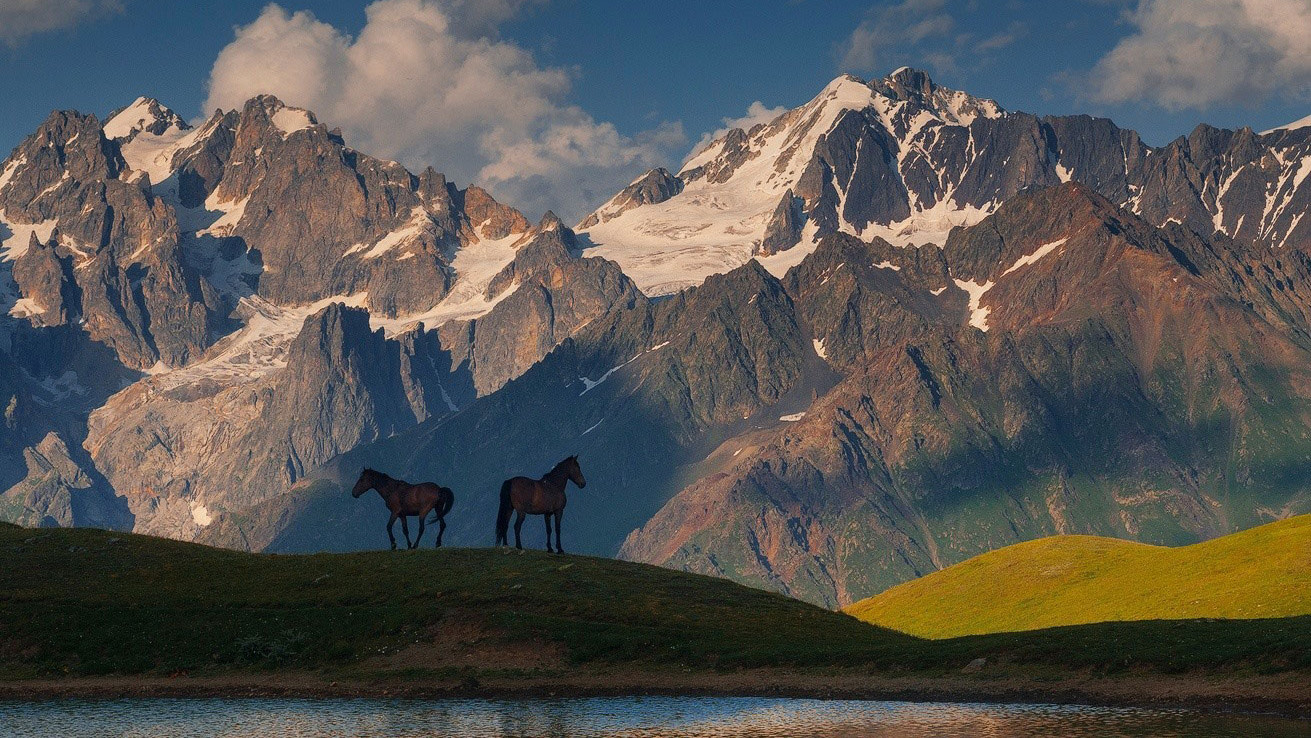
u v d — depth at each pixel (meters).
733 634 73.88
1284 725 54.34
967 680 65.62
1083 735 53.75
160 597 77.31
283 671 70.06
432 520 84.62
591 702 64.06
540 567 79.75
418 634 72.44
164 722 61.09
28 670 70.50
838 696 64.62
